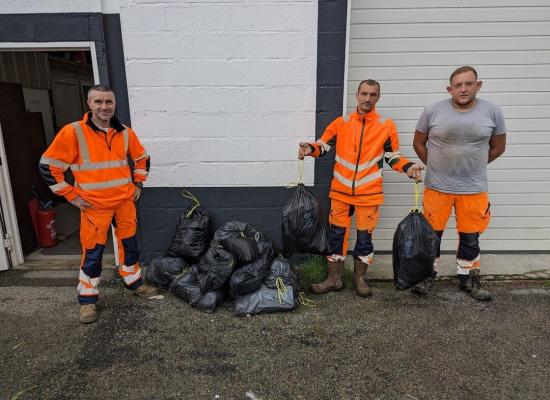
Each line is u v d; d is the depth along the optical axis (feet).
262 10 12.01
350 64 13.37
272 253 12.00
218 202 13.51
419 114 13.71
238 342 9.90
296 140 13.00
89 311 10.67
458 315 11.01
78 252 15.69
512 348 9.62
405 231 10.91
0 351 9.59
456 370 8.91
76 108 26.27
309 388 8.42
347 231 12.01
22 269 14.14
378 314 11.06
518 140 13.93
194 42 12.22
